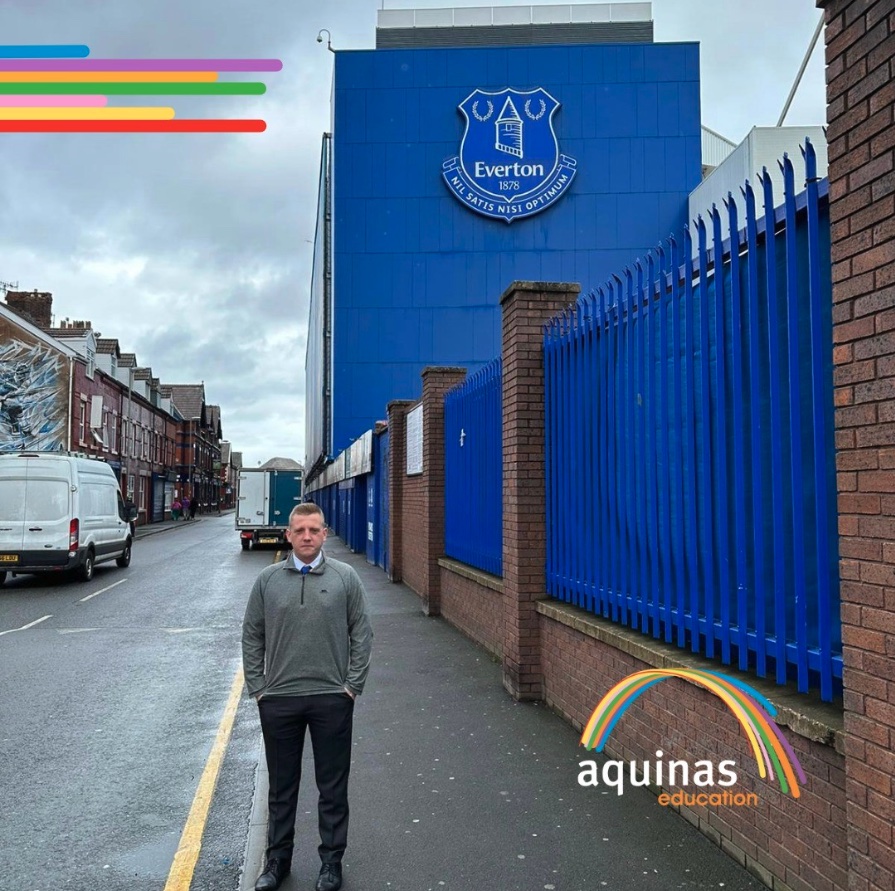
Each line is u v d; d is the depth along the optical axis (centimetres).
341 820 340
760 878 329
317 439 5353
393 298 2986
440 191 3008
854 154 267
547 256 2995
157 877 361
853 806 261
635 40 3281
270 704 342
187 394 7788
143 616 1183
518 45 3164
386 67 3022
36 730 596
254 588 353
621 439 505
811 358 314
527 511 650
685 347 417
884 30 253
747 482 364
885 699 247
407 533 1505
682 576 423
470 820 400
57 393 3164
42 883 356
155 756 536
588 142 3017
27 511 1554
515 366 661
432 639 923
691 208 2905
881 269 253
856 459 262
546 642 626
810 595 318
